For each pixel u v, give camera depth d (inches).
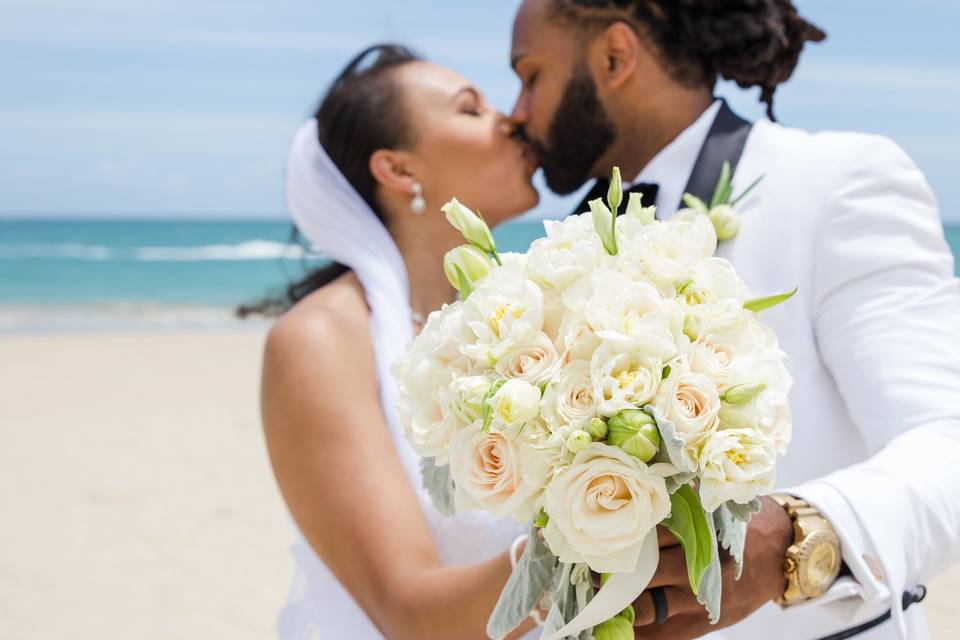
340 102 108.4
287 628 98.7
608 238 59.1
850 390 82.6
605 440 54.0
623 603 56.6
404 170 108.0
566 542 54.8
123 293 1341.0
